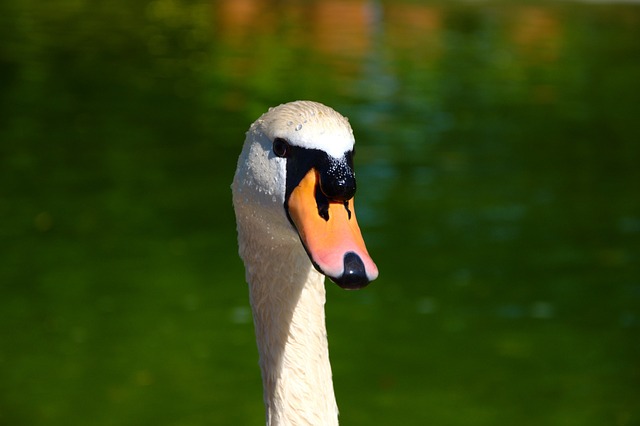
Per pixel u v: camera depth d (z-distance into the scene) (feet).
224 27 116.26
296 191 14.51
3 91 80.69
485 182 58.75
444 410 33.09
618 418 32.68
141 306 40.81
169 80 86.79
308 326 16.33
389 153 64.75
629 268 45.62
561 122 74.79
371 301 42.52
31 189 55.88
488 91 85.30
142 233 49.24
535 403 33.78
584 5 135.33
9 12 121.80
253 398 33.68
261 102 78.74
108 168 60.18
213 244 47.91
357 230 14.26
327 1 136.05
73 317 39.65
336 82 87.10
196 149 64.69
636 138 70.18
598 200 55.77
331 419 16.42
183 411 32.55
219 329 38.91
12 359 36.11
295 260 15.99
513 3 136.36
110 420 31.76
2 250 46.73
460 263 46.21
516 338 38.96
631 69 95.35
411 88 85.35
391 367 36.55
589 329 39.52
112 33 110.52
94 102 77.71
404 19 122.52
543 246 48.42
